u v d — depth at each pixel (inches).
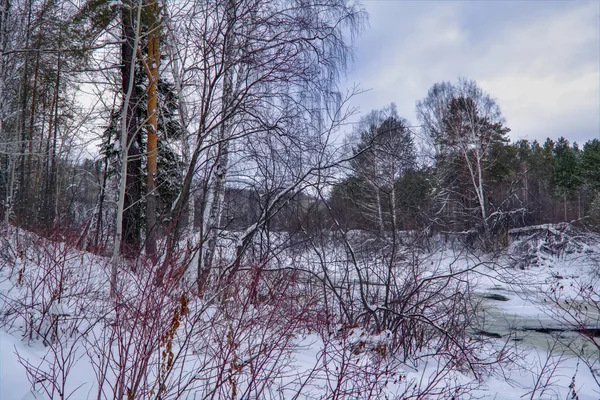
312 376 152.9
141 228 380.5
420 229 319.3
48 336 152.6
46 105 597.3
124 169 224.8
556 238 729.0
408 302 238.7
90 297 177.2
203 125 287.9
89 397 117.7
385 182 297.1
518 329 322.0
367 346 196.2
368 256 265.6
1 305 169.9
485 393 184.1
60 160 417.1
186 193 279.7
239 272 245.8
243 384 141.9
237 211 326.0
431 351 228.8
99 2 278.1
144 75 341.7
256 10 283.6
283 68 284.8
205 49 285.0
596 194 1284.4
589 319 347.3
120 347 132.6
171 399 123.2
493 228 806.5
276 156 289.6
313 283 255.3
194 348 156.8
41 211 455.8
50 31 369.1
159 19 275.4
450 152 946.7
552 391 191.9
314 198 294.0
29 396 113.0
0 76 402.9
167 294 152.6
